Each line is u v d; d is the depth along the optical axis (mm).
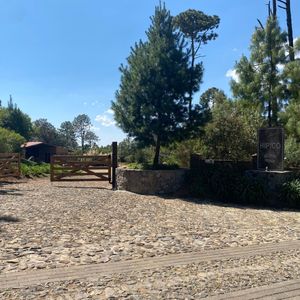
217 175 14781
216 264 5875
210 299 4473
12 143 32594
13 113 52250
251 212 11719
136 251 6477
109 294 4523
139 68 16047
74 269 5406
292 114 17750
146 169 15766
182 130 16281
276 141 14414
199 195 14641
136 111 16094
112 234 7660
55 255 6047
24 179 20672
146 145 16953
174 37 16453
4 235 7164
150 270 5473
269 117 19828
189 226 8898
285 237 8062
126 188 15633
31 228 7863
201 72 16422
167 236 7715
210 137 18578
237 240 7625
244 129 18750
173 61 16047
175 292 4656
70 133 96000
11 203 11250
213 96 23109
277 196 13523
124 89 16531
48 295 4434
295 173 14102
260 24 20703
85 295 4469
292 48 19766
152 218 9734
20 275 5090
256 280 5176
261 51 20000
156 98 15844
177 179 15539
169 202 13133
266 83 19922
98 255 6145
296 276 5387
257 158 14938
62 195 13539
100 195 13898
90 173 17625
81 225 8391
